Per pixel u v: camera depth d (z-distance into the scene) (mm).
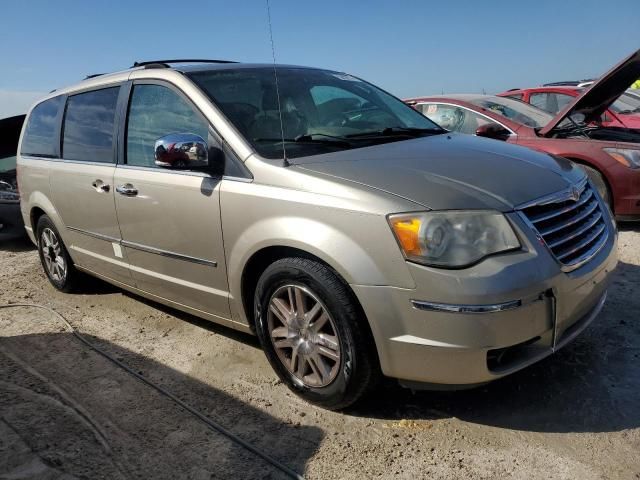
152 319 4434
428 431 2814
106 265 4336
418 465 2576
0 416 3115
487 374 2574
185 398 3240
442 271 2488
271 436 2850
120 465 2680
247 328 3379
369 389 2834
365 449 2707
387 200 2625
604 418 2822
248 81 3721
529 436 2730
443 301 2482
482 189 2719
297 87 3848
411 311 2555
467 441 2721
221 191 3176
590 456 2564
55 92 5094
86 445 2836
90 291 5215
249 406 3123
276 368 3211
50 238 5160
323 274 2771
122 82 4109
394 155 3119
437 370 2586
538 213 2738
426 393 3135
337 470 2576
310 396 3045
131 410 3143
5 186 7250
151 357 3773
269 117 3445
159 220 3600
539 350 2701
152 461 2703
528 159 3260
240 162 3154
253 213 3020
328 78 4203
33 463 2695
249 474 2588
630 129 6668
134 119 3922
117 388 3389
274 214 2930
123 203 3863
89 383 3473
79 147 4473
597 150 5867
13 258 6723
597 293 2965
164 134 3639
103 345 4012
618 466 2490
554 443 2670
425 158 3074
